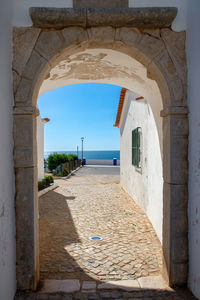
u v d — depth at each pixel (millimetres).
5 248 2404
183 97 2896
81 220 5707
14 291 2676
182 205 2875
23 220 2730
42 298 2643
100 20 2775
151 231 4883
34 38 2799
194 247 2727
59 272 3254
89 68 4098
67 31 2828
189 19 2826
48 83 4555
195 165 2713
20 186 2736
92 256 3771
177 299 2652
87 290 2816
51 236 4648
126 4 2887
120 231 4922
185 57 2912
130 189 8656
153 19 2797
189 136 2861
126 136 9734
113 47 3037
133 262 3568
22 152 2736
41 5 2830
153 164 4961
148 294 2742
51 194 9062
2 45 2457
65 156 18375
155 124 4582
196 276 2656
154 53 2902
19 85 2764
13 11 2795
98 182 12922
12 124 2734
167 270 2953
